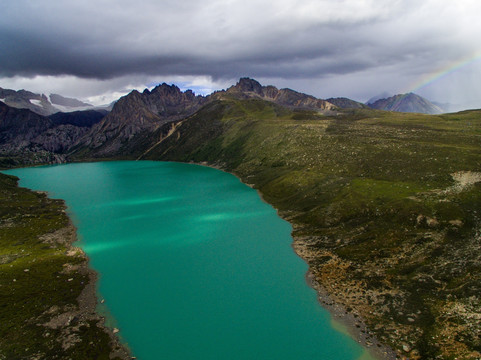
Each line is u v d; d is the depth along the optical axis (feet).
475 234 268.00
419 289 220.84
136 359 179.32
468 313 186.91
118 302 235.81
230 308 222.28
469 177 370.12
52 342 195.31
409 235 290.35
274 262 288.92
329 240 318.24
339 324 201.57
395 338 184.55
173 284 257.55
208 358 177.78
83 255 322.34
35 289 257.34
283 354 178.60
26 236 391.04
